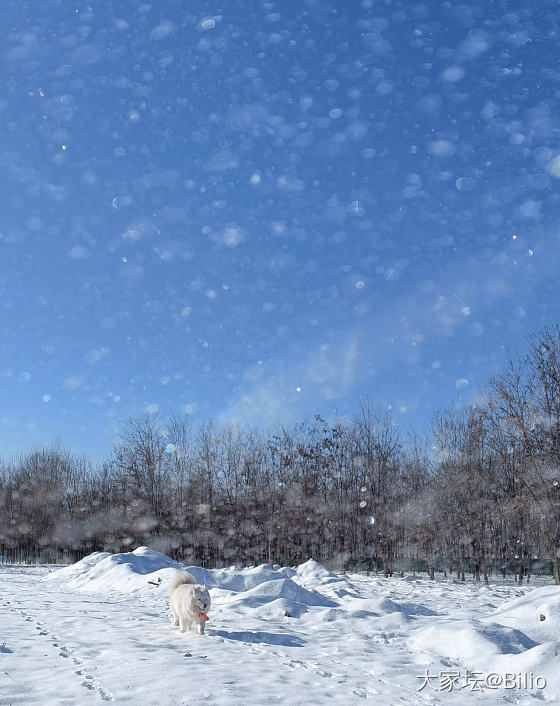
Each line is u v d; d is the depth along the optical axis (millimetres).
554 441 29906
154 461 50688
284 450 47719
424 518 39031
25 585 23422
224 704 6066
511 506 30641
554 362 31016
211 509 48594
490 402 32250
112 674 7246
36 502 60062
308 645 9766
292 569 24516
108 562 23203
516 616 10750
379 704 6391
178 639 9797
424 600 20422
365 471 44812
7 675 7223
